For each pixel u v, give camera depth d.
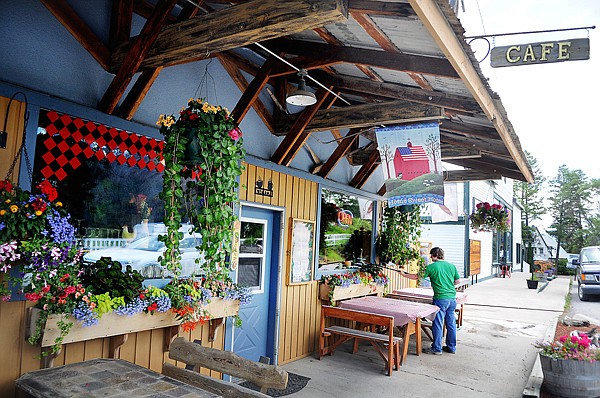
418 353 6.62
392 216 8.66
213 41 3.09
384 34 3.47
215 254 3.86
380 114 5.07
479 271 19.84
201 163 3.58
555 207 43.75
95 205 3.61
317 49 4.40
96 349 3.56
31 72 3.28
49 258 3.00
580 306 12.77
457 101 4.48
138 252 3.95
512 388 5.24
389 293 8.68
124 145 3.85
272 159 5.73
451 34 2.88
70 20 3.51
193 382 3.23
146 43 3.41
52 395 2.47
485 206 10.94
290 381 5.20
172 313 3.89
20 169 3.12
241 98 4.86
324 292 6.60
